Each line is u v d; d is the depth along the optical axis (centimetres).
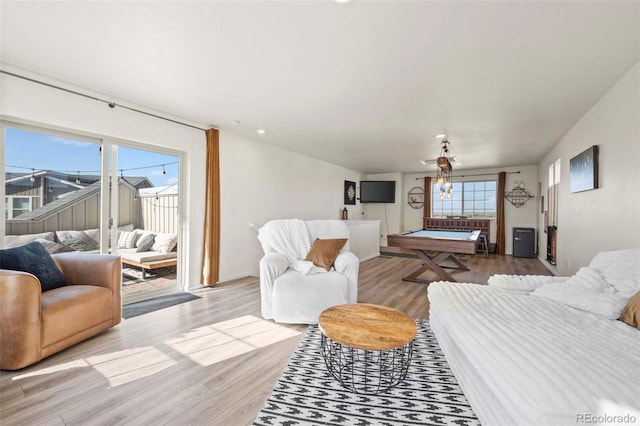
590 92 280
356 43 203
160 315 292
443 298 211
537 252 692
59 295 219
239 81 265
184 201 384
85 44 207
